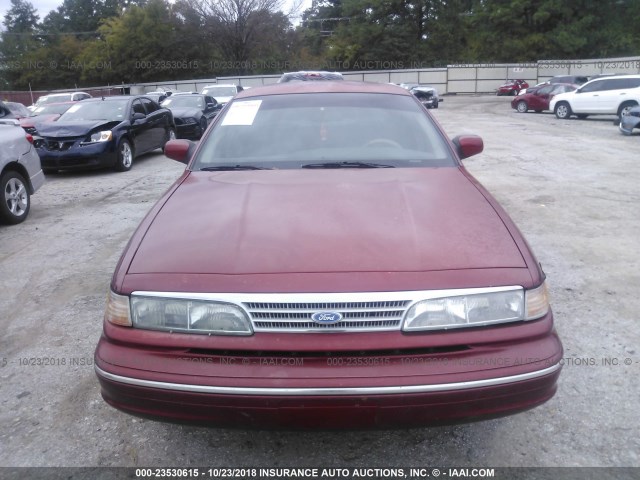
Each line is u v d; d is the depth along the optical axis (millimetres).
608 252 5488
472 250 2434
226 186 3135
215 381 2168
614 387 3168
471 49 57375
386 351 2199
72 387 3291
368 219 2664
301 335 2199
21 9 100812
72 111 11844
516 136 16078
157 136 13117
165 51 52344
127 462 2658
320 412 2162
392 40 56156
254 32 50344
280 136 3701
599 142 14305
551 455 2656
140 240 2623
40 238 6379
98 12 84375
